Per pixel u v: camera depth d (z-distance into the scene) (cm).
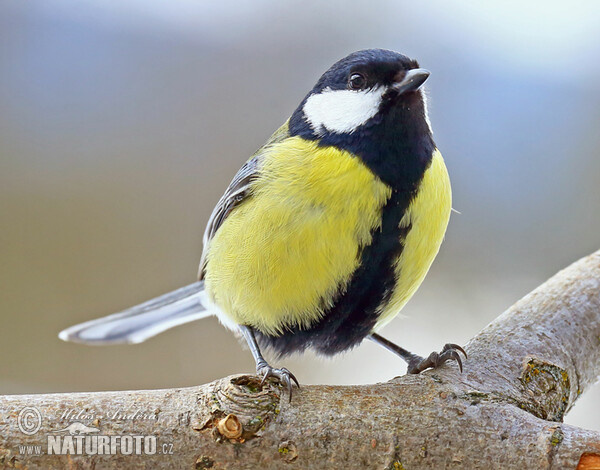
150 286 1082
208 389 500
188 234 1103
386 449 489
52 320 1062
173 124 1145
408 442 490
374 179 602
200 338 1109
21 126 1119
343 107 626
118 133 1135
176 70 1173
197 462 482
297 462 488
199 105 1158
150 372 1084
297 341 681
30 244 1074
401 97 607
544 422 489
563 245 1128
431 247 643
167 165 1125
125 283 1083
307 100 669
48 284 1067
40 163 1106
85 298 1070
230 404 489
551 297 653
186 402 495
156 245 1095
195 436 484
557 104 1183
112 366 1079
